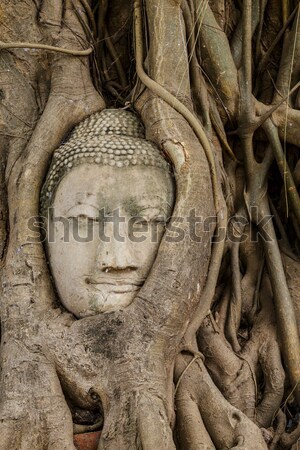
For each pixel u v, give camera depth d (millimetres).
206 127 4766
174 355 4180
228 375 4500
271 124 4945
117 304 4117
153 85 4484
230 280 4902
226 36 5098
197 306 4359
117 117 4543
